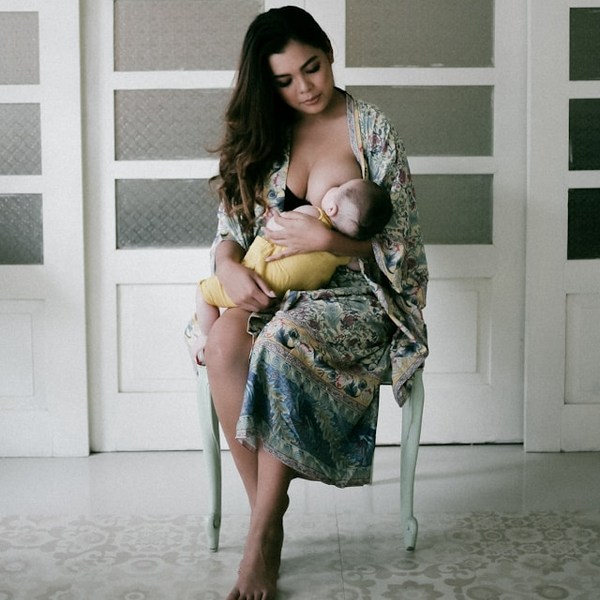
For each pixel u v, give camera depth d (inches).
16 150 116.3
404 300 87.9
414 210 89.7
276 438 76.8
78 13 113.3
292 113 91.1
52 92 114.0
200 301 86.4
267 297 81.3
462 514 95.0
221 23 115.7
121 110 116.6
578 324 117.5
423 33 115.7
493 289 118.1
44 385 118.0
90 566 81.7
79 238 115.6
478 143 117.5
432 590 76.0
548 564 81.1
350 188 82.0
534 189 115.0
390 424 120.4
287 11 85.0
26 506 98.7
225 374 80.0
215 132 116.8
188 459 116.6
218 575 79.6
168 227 118.1
